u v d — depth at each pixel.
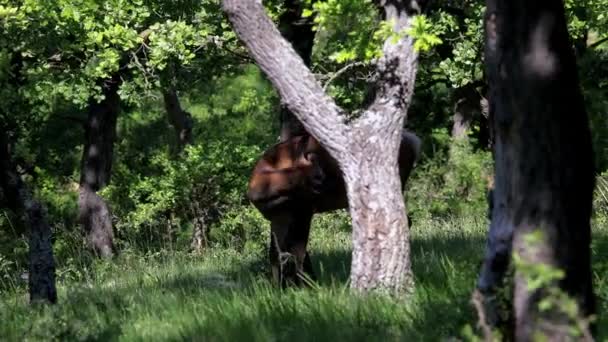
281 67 12.80
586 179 8.89
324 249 20.66
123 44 24.88
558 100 8.80
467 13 27.20
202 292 14.04
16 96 16.02
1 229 31.50
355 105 25.09
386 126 12.97
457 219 25.94
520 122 8.86
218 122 52.12
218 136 50.41
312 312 11.48
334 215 27.81
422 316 10.74
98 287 17.25
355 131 12.93
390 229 12.87
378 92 13.12
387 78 13.06
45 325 12.41
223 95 54.69
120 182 34.75
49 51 27.08
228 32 25.12
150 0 25.94
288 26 17.00
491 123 9.21
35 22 24.19
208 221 28.72
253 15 12.73
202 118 53.03
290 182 14.44
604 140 27.67
